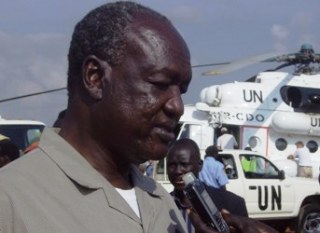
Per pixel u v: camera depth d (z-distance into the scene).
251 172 11.45
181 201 2.28
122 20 1.49
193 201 1.64
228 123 13.97
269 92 14.59
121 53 1.48
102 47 1.49
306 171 13.95
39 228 1.33
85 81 1.51
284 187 11.68
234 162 11.34
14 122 11.02
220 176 8.99
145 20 1.50
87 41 1.51
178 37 1.53
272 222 12.09
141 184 1.65
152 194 1.67
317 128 14.58
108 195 1.46
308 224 11.95
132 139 1.50
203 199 1.63
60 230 1.35
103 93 1.50
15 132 10.98
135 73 1.48
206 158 9.20
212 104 14.03
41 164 1.45
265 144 14.30
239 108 14.11
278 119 14.27
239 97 14.17
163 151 1.52
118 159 1.55
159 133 1.50
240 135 14.02
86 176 1.45
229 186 11.09
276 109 14.48
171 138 1.53
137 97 1.48
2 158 4.50
